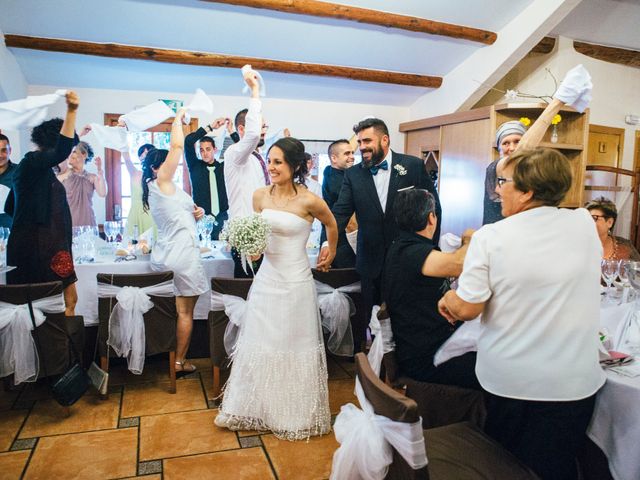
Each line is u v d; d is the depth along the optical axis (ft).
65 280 9.78
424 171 9.96
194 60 14.64
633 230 20.57
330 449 8.18
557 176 4.68
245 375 8.57
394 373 6.86
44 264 9.51
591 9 16.74
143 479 7.25
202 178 14.20
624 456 4.96
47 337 8.70
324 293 10.30
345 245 11.82
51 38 13.51
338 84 17.24
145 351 9.78
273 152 8.39
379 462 4.42
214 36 14.16
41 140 9.52
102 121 16.19
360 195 9.77
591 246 4.78
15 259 9.42
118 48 13.94
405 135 19.42
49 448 8.01
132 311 9.45
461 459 5.05
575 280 4.65
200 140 14.20
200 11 13.17
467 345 6.21
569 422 4.76
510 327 4.82
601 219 9.34
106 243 11.78
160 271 10.39
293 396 8.53
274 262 8.52
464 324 6.37
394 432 4.21
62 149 9.16
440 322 6.58
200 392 10.18
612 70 19.29
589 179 20.10
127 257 11.17
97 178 14.14
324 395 8.85
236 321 9.28
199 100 10.17
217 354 9.65
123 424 8.84
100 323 9.55
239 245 7.97
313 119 18.34
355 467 4.61
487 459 5.05
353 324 10.57
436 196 9.98
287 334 8.47
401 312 6.73
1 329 8.43
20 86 14.66
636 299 6.68
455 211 16.34
